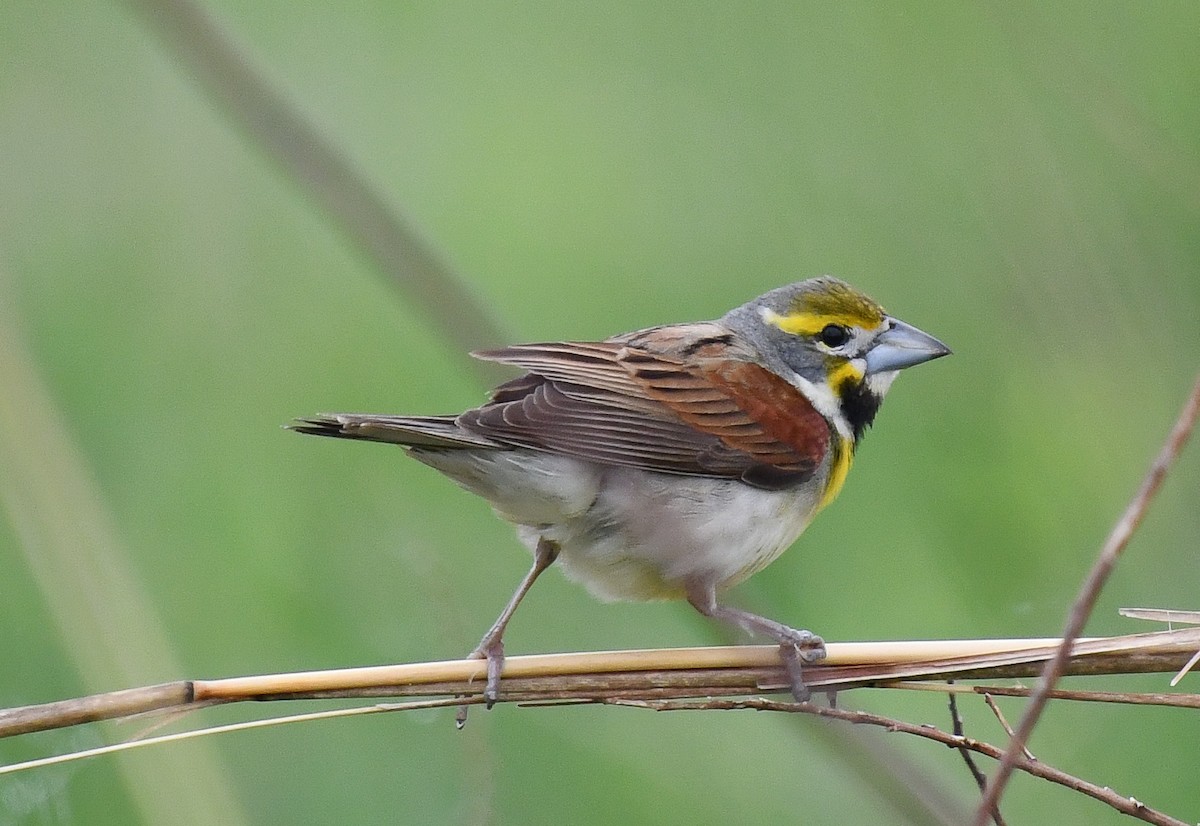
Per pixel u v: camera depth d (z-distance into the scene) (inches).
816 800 444.1
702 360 383.9
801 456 382.6
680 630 462.3
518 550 476.4
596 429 363.9
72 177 518.0
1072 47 473.1
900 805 390.0
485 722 384.8
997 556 460.1
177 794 367.9
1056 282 465.1
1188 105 483.5
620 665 312.0
